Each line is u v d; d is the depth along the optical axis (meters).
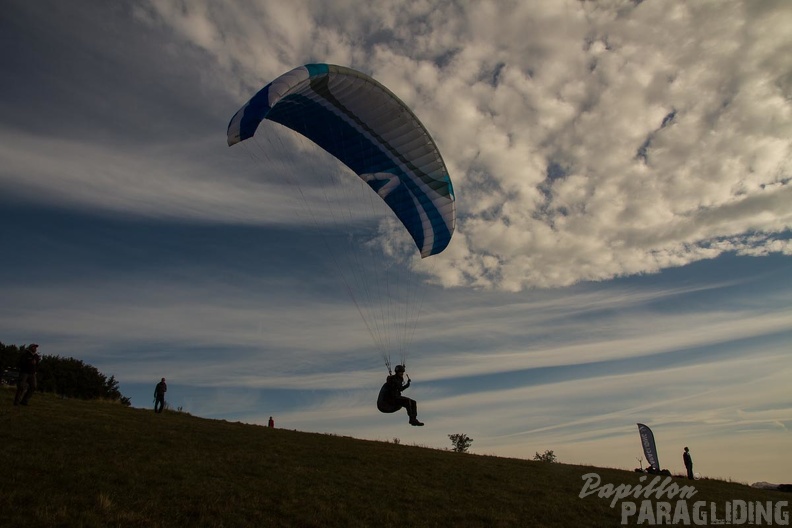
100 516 10.22
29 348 20.36
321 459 18.34
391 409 14.63
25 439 14.73
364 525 12.40
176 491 12.37
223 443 18.64
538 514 15.57
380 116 17.58
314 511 12.71
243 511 11.93
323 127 18.66
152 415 24.20
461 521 13.88
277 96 14.20
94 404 25.56
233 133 14.24
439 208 19.08
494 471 20.45
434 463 20.53
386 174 19.34
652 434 30.78
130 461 14.02
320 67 15.52
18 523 9.28
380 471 17.84
